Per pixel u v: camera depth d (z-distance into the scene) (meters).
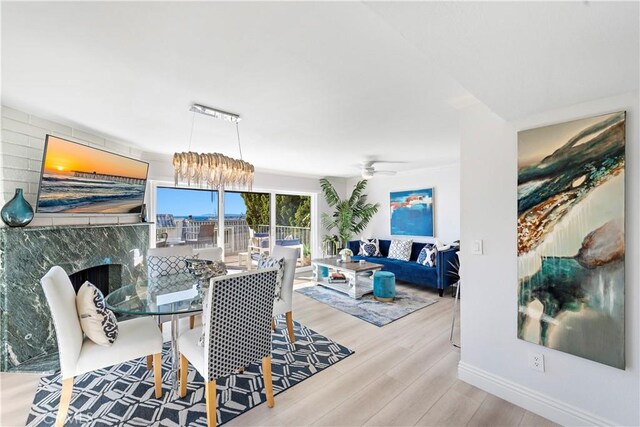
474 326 2.14
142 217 3.87
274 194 6.13
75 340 1.74
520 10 0.88
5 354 2.35
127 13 1.26
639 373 1.49
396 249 5.64
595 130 1.60
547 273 1.77
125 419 1.79
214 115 2.54
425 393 2.05
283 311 2.81
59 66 1.73
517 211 1.90
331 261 5.18
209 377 1.66
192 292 2.42
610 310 1.55
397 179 6.16
